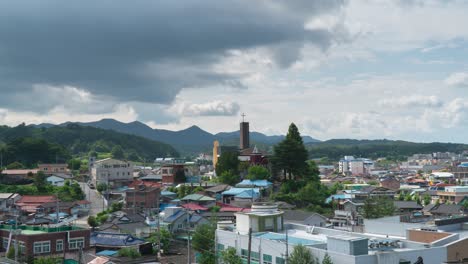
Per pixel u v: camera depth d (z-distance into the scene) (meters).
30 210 127.31
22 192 153.12
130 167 194.75
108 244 81.19
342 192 158.50
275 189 147.88
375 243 54.03
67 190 160.75
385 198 117.81
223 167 169.12
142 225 103.81
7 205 133.00
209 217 109.75
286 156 145.75
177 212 108.75
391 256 49.50
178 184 174.00
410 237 60.56
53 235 69.50
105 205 146.62
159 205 139.75
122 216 110.06
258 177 152.62
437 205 140.50
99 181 186.00
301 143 149.88
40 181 165.88
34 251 67.56
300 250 51.78
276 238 60.06
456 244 53.88
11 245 69.38
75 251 71.31
